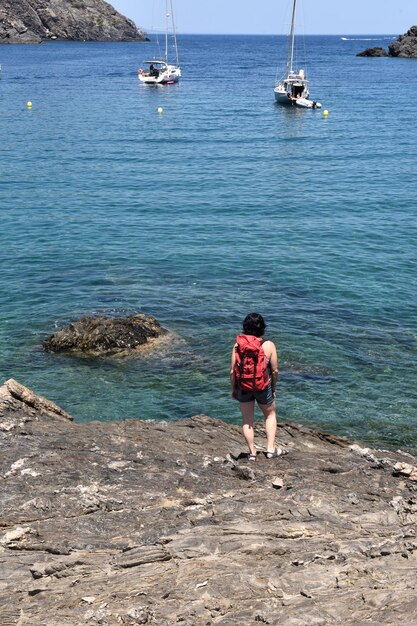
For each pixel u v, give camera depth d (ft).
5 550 22.34
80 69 453.99
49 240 89.97
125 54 645.92
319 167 145.79
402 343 58.65
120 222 99.66
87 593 19.20
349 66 505.66
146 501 26.53
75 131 195.21
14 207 107.96
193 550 21.75
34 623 17.69
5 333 60.80
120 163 147.84
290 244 88.89
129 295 70.08
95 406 48.93
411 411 47.91
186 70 472.03
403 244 88.79
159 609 18.11
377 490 28.84
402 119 228.43
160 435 35.14
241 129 205.57
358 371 53.47
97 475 28.96
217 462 31.17
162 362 55.42
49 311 65.77
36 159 150.51
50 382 52.24
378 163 149.79
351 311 65.82
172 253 84.74
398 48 605.31
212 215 104.47
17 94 297.74
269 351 30.14
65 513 25.31
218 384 51.96
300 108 261.24
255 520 24.49
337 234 93.71
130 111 246.47
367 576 19.86
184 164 148.15
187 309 66.28
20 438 33.17
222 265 80.18
